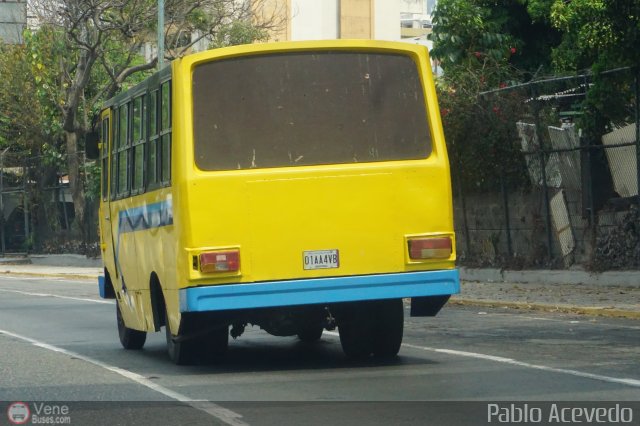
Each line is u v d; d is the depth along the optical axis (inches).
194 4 2034.9
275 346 729.0
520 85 1141.7
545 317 859.4
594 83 1045.8
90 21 2015.3
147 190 636.7
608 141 1039.6
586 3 1000.9
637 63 981.2
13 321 992.2
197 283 556.7
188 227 558.3
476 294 1043.9
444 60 1412.4
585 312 864.9
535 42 1475.1
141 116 653.3
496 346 666.8
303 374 568.1
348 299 565.9
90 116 2128.4
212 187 559.8
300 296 562.6
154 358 678.5
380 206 571.5
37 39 2182.6
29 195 2336.4
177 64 569.6
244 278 558.9
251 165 567.5
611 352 620.1
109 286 791.1
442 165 580.4
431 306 599.8
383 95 583.5
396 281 570.6
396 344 619.8
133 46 2033.7
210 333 614.5
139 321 687.1
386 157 579.2
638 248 1013.8
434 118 585.3
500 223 1200.8
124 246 709.9
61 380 572.4
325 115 577.0
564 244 1104.8
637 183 993.5
